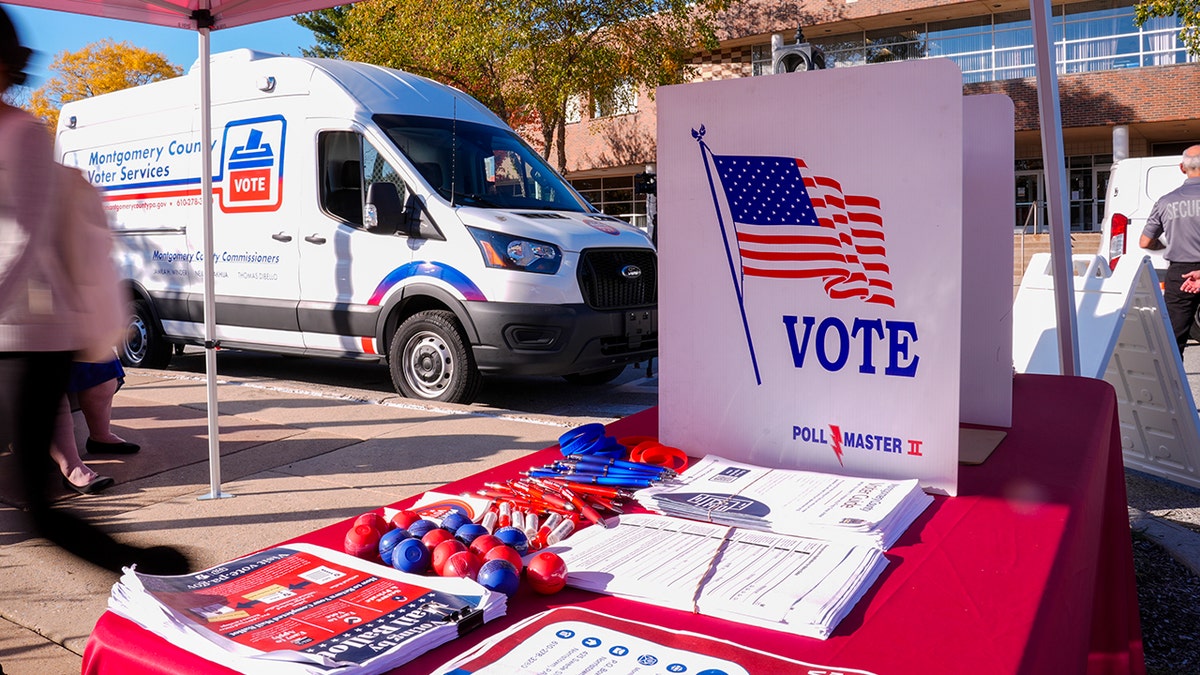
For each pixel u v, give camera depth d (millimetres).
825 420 1746
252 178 7750
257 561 1284
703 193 1813
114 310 2955
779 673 977
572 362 6617
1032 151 29422
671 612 1166
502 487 1661
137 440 5750
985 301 2238
